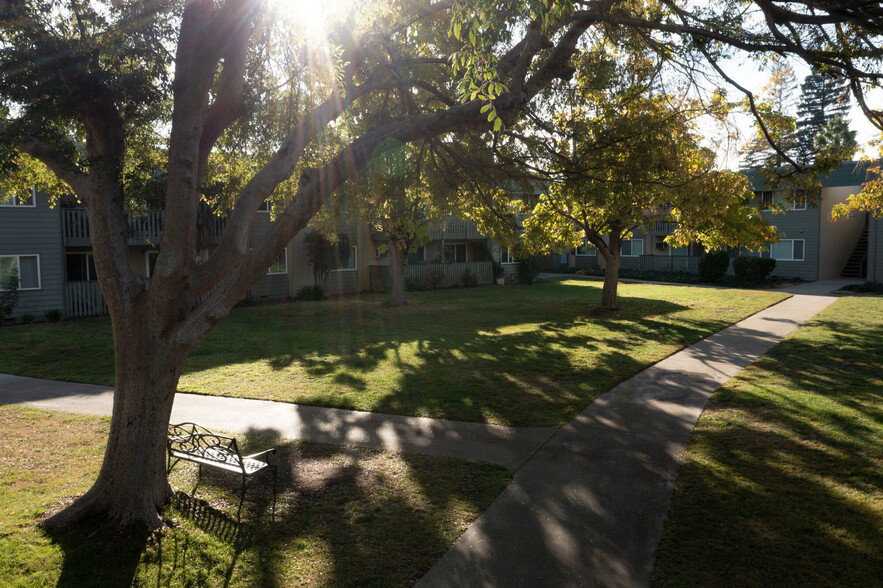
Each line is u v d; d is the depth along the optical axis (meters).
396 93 9.52
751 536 4.89
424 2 8.11
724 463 6.50
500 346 14.20
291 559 4.67
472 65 5.72
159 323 5.07
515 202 13.86
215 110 5.53
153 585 4.31
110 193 5.07
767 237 15.11
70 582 4.34
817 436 7.22
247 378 11.19
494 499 5.74
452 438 7.59
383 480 6.25
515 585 4.26
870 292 26.55
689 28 7.07
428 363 12.37
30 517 5.36
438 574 4.42
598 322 18.12
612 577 4.34
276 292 25.92
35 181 8.62
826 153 8.18
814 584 4.19
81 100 4.89
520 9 5.43
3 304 18.20
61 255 19.97
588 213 16.53
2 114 5.74
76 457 7.09
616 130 9.06
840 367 11.04
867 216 36.94
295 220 4.98
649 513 5.36
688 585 4.21
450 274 32.44
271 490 6.04
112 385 10.77
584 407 8.89
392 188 9.97
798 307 21.12
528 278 35.50
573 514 5.38
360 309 22.52
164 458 5.55
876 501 5.43
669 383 10.25
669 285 32.91
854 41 7.41
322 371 11.75
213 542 4.95
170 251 4.85
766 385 9.85
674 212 16.84
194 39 4.75
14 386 10.73
